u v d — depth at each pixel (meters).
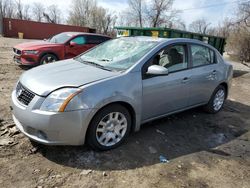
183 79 4.59
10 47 17.55
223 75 5.65
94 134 3.49
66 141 3.30
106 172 3.25
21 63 9.06
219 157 3.93
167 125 4.87
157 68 3.87
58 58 9.50
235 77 11.91
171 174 3.36
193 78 4.81
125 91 3.66
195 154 3.94
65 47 9.62
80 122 3.29
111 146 3.72
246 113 6.21
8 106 5.08
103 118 3.54
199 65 5.05
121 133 3.83
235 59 21.62
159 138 4.29
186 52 4.77
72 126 3.26
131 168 3.39
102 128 3.59
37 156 3.45
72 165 3.32
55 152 3.55
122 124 3.81
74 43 9.84
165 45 4.38
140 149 3.87
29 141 3.75
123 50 4.43
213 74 5.34
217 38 12.05
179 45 4.65
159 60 4.23
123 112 3.74
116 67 3.97
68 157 3.47
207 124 5.17
